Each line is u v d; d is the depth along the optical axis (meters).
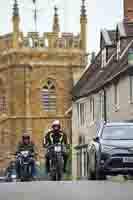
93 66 117.69
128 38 94.44
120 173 48.38
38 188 36.62
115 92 89.50
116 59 94.69
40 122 146.50
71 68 146.88
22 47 146.50
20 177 55.62
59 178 51.69
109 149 48.38
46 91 147.38
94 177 50.38
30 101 146.62
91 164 50.25
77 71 146.50
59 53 146.88
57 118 146.50
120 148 48.34
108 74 95.38
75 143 120.00
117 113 88.12
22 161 55.31
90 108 107.50
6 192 33.78
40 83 146.88
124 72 83.00
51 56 146.75
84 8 149.25
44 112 146.62
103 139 49.75
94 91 101.56
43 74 147.12
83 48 147.62
